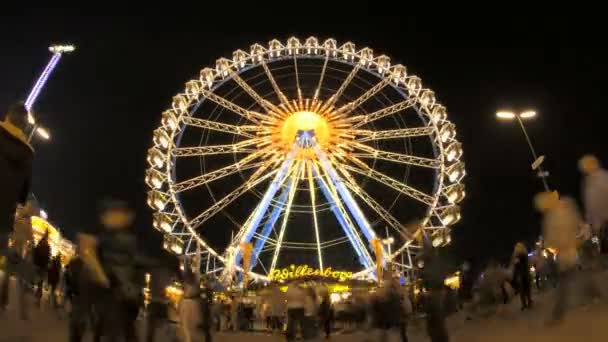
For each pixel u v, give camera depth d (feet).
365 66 152.46
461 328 57.67
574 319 36.58
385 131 146.61
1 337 32.94
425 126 145.48
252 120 146.82
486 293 65.46
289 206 146.51
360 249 138.82
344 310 102.83
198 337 42.88
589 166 40.45
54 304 55.11
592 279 43.16
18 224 45.47
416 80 147.95
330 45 153.79
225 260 134.00
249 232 136.26
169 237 129.59
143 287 33.68
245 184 141.69
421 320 71.41
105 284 27.89
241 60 150.30
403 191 140.67
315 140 141.90
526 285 55.36
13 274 41.19
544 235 37.40
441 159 139.85
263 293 122.42
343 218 142.92
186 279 41.06
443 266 34.42
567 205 36.40
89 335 38.70
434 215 137.28
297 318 59.93
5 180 24.47
